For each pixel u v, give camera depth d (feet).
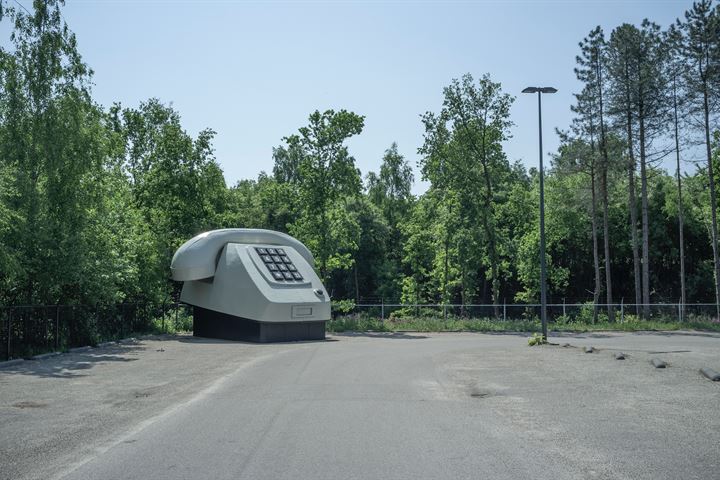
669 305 138.00
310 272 104.63
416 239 189.47
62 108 74.28
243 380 47.60
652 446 25.66
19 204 69.15
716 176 172.96
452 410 34.35
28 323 65.98
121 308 95.04
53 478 21.26
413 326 125.59
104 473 21.83
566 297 221.05
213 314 103.96
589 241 211.61
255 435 27.91
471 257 152.05
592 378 46.37
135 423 30.83
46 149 72.59
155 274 107.76
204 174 147.23
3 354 60.90
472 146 142.82
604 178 155.33
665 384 43.09
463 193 143.64
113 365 58.34
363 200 233.55
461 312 139.44
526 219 213.05
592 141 148.05
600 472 21.77
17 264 62.49
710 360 56.75
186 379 48.21
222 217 164.66
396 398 38.70
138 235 108.58
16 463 23.29
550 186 210.18
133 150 177.88
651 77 140.46
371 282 236.22
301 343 91.45
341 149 129.49
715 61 138.41
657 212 208.85
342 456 24.07
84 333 78.79
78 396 39.65
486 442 26.48
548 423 30.55
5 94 73.00
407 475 21.42
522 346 79.05
